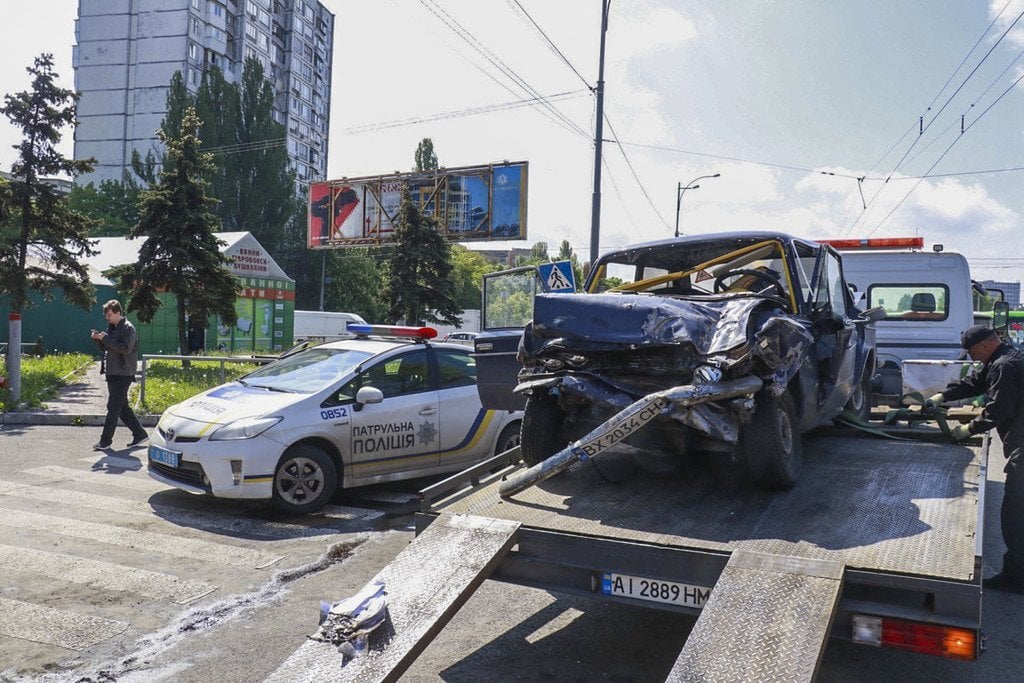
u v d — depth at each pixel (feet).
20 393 46.32
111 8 306.55
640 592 11.53
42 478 27.73
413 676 13.28
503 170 131.23
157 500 24.85
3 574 17.88
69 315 97.14
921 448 18.08
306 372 26.09
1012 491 16.53
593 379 15.19
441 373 27.25
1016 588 16.90
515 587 17.58
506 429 28.37
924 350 40.83
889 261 41.57
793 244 18.60
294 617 15.80
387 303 129.49
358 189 145.79
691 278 19.69
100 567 18.53
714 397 13.46
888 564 10.40
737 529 12.38
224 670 13.43
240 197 223.10
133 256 113.80
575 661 13.80
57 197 59.82
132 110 307.78
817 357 17.78
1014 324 69.10
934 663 13.62
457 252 278.46
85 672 13.28
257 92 228.84
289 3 345.51
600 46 61.36
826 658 13.84
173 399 46.39
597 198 61.98
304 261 214.48
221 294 75.31
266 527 22.27
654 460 17.28
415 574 11.91
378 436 25.13
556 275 37.60
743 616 9.75
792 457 15.02
